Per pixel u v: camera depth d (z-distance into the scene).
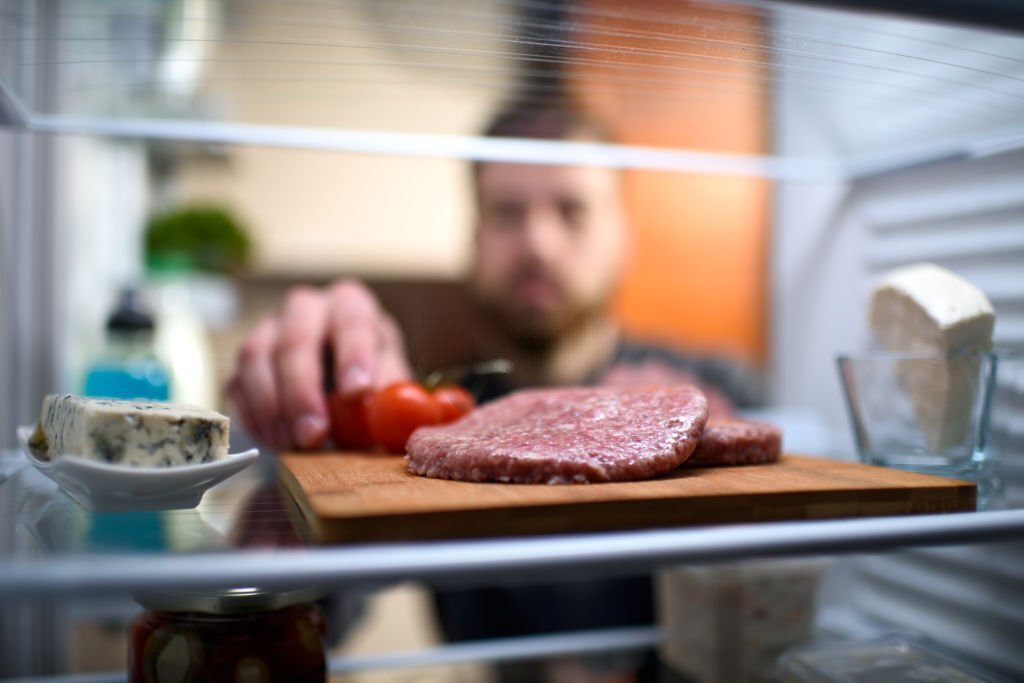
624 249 1.87
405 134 1.00
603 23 0.62
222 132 0.97
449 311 1.99
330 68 0.75
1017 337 0.87
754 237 1.89
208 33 0.65
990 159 0.91
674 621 0.89
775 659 0.83
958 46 0.66
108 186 1.58
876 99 0.84
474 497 0.54
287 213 1.97
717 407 1.54
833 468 0.70
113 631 1.17
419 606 1.40
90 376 1.09
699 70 0.75
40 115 0.90
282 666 0.59
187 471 0.56
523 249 1.75
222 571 0.42
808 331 1.28
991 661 0.86
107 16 0.61
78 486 0.56
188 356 1.65
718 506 0.55
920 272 0.77
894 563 1.02
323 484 0.60
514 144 1.03
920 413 0.74
